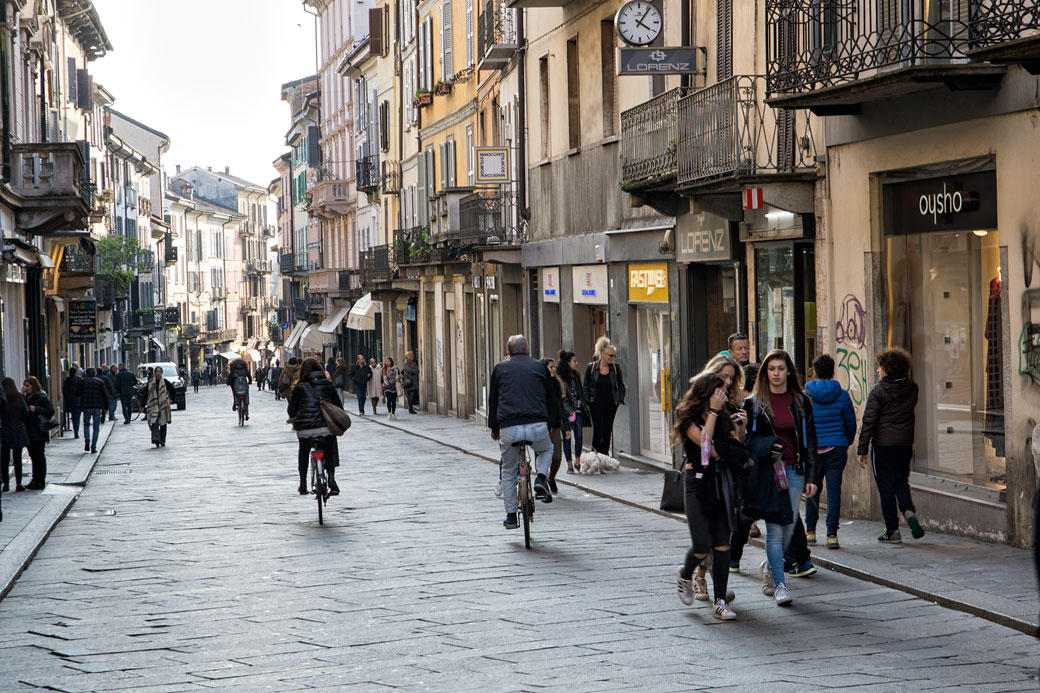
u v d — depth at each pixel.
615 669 9.42
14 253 31.38
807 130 18.22
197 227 130.88
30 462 31.55
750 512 11.41
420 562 14.58
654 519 17.75
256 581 13.73
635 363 26.62
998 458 14.43
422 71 54.22
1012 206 13.76
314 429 18.28
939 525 15.22
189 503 21.98
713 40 21.44
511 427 15.47
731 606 11.62
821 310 18.08
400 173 61.38
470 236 38.97
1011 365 13.83
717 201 20.23
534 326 35.75
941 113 15.00
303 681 9.39
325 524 18.31
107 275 70.06
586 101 29.31
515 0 29.97
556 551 15.09
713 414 11.05
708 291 23.08
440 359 51.22
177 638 11.05
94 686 9.46
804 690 8.68
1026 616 10.37
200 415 58.28
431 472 26.50
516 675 9.32
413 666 9.73
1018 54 12.09
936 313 15.69
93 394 34.75
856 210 17.03
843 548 14.25
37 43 41.00
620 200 27.02
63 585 13.97
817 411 14.33
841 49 17.14
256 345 157.12
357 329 71.19
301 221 107.56
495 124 41.09
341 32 81.94
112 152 82.94
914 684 8.76
